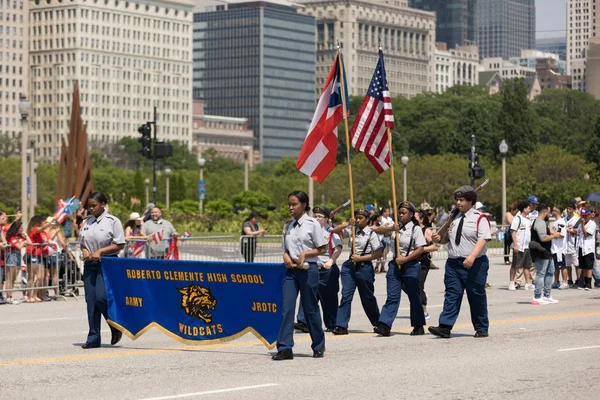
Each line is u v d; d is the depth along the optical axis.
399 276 24.66
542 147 168.50
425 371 18.98
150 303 22.55
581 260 39.50
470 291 24.12
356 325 27.27
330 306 25.20
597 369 19.19
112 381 18.11
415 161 156.38
